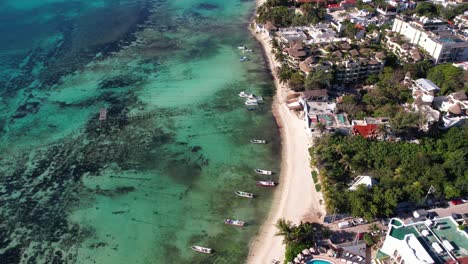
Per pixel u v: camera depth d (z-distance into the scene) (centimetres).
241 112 14250
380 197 9325
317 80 14362
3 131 12988
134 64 17838
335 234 8944
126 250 8944
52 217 9794
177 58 18525
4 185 10781
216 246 9019
